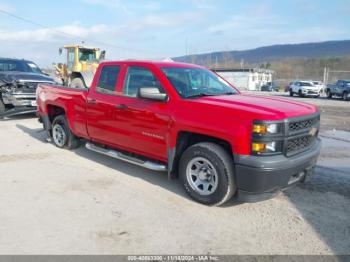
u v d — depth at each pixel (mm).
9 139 8234
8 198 4520
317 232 3725
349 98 28594
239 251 3334
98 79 5863
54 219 3926
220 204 4289
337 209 4324
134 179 5367
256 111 3926
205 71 5629
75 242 3432
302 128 4215
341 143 8508
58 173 5613
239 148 3871
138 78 5184
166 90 4738
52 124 7375
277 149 3900
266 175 3799
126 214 4090
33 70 13062
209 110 4207
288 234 3674
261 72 67562
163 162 4945
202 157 4277
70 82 17500
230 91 5324
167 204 4410
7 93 11023
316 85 33562
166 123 4598
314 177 5570
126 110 5180
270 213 4191
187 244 3441
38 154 6816
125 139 5312
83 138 6844
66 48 18906
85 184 5105
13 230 3652
